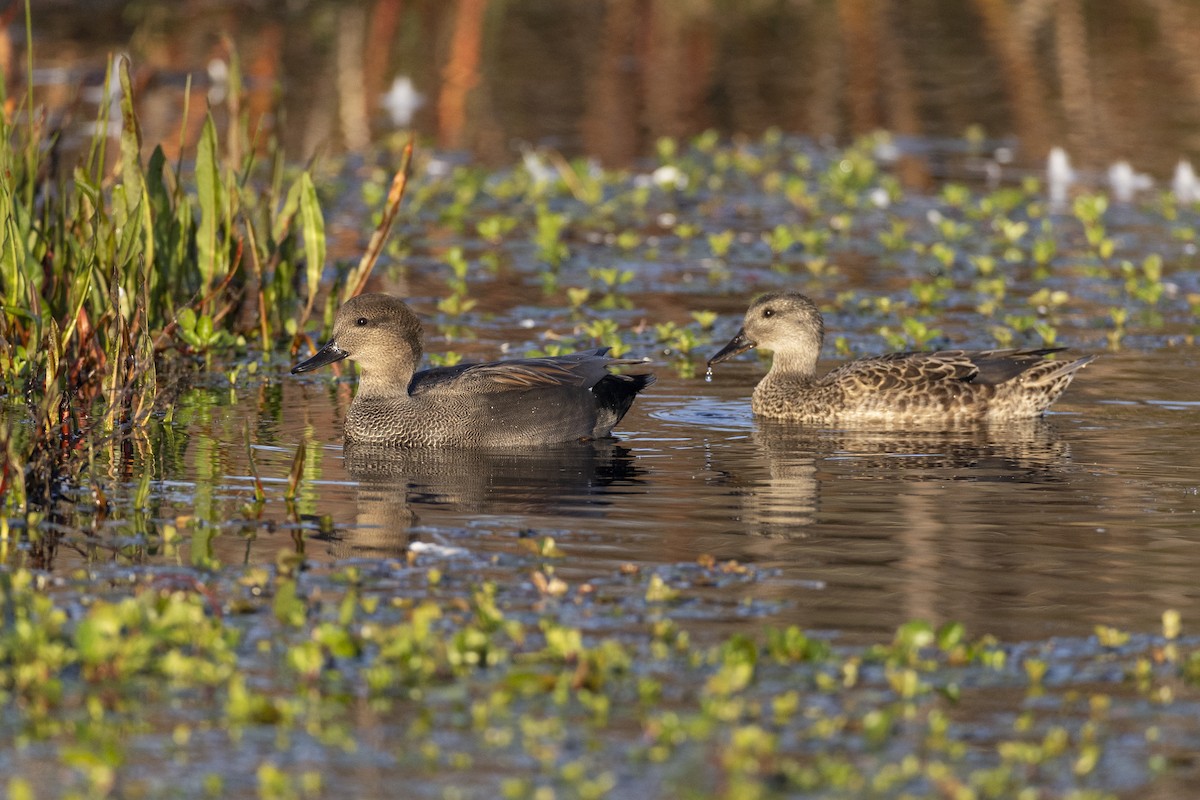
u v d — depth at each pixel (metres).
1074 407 16.38
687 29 42.53
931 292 20.86
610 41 41.22
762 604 10.28
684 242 24.80
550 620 9.80
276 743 8.33
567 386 15.15
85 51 35.00
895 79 36.97
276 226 19.44
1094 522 12.19
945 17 43.41
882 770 8.08
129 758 8.16
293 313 19.72
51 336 13.62
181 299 17.92
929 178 29.02
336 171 27.95
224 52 36.47
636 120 33.41
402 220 25.64
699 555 11.31
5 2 38.03
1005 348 18.50
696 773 8.02
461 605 10.18
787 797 7.82
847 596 10.46
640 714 8.65
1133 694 8.96
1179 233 24.36
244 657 9.34
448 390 14.98
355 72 36.41
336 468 13.84
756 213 26.83
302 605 9.84
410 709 8.70
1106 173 29.03
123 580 10.56
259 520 12.08
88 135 28.39
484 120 32.97
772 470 13.96
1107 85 35.97
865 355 18.61
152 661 9.16
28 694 8.76
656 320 20.14
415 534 11.78
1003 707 8.81
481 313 20.19
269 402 16.20
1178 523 12.16
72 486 12.91
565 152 30.58
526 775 8.01
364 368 15.13
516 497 12.94
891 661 9.26
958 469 13.98
